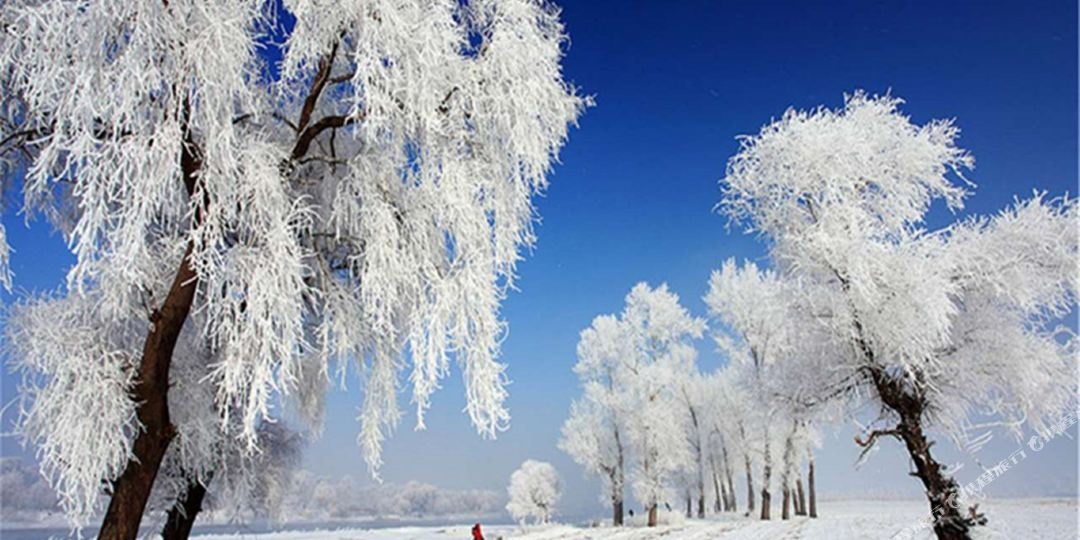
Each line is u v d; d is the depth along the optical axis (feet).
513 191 26.89
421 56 22.86
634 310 105.50
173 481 33.32
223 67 20.43
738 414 105.40
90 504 21.67
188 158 22.63
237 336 21.57
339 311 26.35
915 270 36.22
